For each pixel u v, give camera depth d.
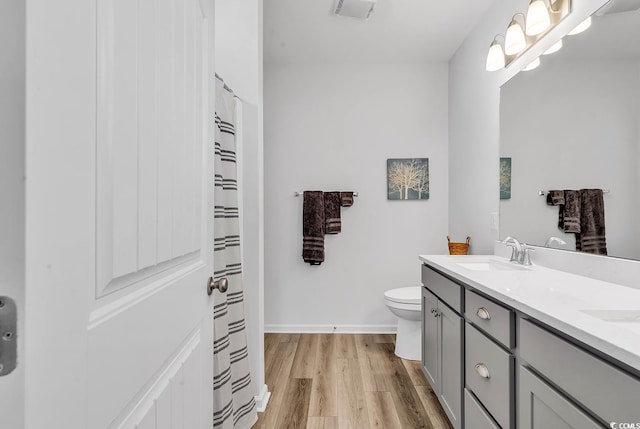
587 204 1.61
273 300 3.44
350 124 3.42
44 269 0.39
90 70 0.47
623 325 1.03
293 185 3.42
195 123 0.92
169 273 0.77
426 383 2.36
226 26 2.06
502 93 2.32
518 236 2.15
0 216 0.35
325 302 3.43
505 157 2.28
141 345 0.62
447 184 3.39
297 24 2.75
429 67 3.40
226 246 1.69
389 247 3.41
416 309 2.59
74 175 0.44
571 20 1.73
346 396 2.19
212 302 1.10
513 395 1.21
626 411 0.73
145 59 0.63
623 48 1.43
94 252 0.48
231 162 1.73
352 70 3.42
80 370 0.44
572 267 1.70
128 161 0.57
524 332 1.14
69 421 0.42
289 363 2.69
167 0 0.73
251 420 1.79
